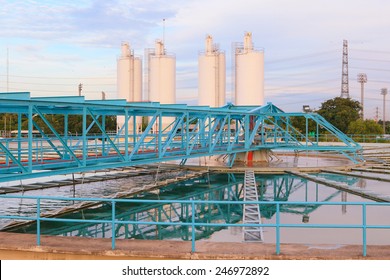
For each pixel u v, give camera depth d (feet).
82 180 73.61
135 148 61.82
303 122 238.89
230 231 44.14
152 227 46.44
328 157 134.21
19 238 28.35
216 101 193.26
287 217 51.60
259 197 66.69
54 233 44.34
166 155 73.36
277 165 107.34
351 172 93.81
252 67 171.94
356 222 48.65
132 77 210.59
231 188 76.89
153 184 75.87
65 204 56.75
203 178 89.15
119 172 90.58
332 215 52.65
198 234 42.98
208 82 193.57
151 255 25.77
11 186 70.03
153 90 198.59
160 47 198.90
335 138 188.44
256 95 172.14
